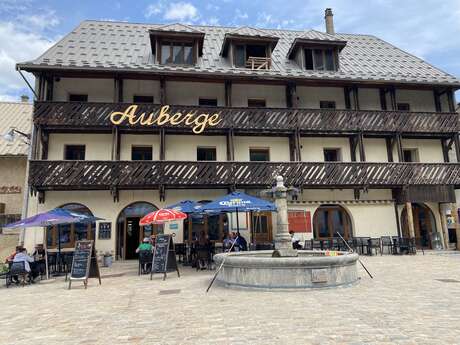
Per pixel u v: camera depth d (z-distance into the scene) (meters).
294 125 17.28
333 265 7.75
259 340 4.45
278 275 7.62
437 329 4.74
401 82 18.14
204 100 18.34
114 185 15.40
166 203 16.86
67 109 15.62
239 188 17.16
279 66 19.20
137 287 8.92
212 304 6.56
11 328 5.47
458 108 21.62
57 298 7.90
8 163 18.19
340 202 18.11
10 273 10.05
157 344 4.44
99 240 15.99
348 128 17.67
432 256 14.90
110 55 17.91
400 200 18.11
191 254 13.67
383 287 7.85
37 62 15.63
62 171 15.17
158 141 17.36
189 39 18.08
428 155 19.42
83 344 4.56
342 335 4.56
